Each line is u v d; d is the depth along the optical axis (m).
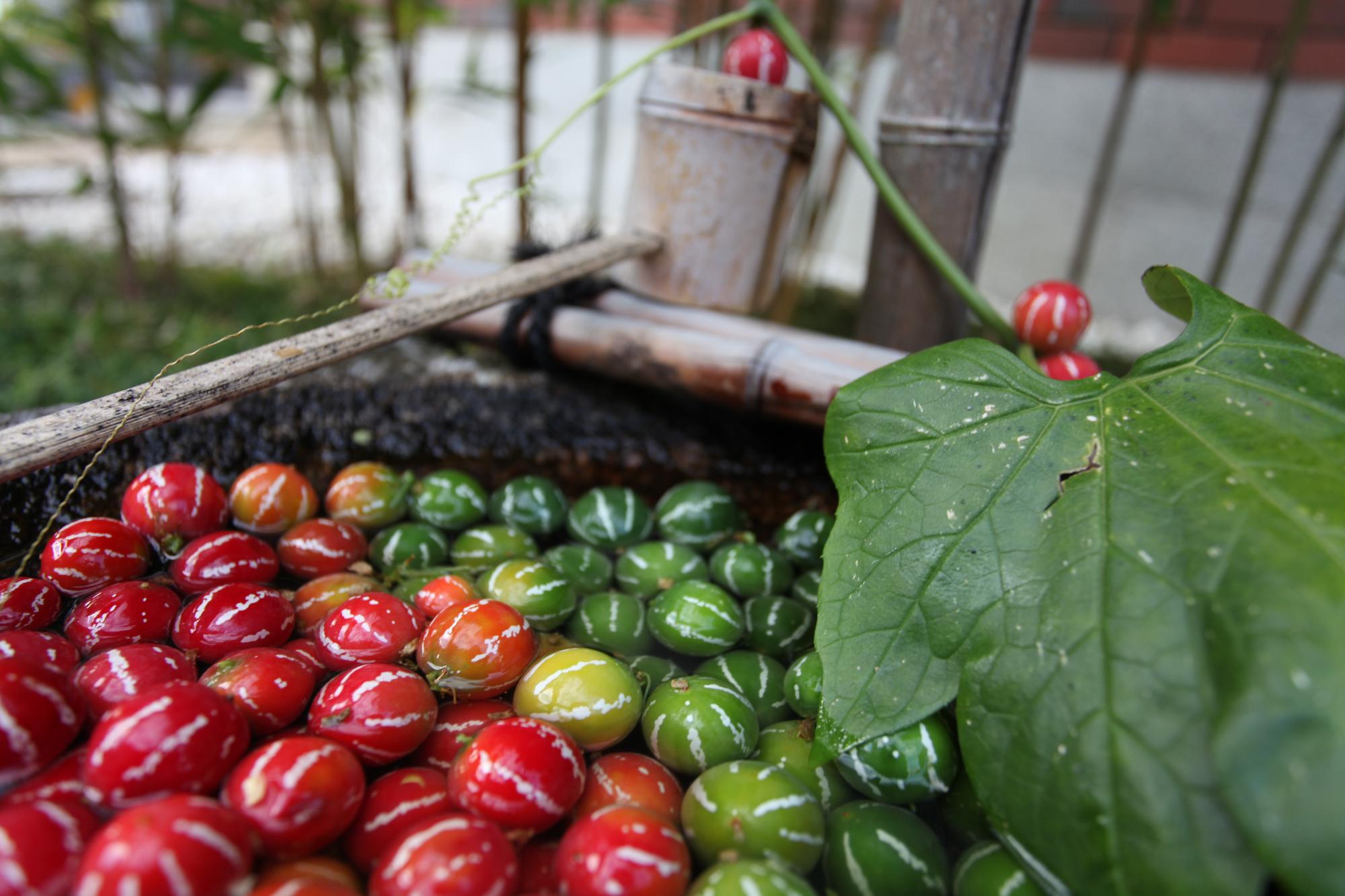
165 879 0.12
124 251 0.46
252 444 0.25
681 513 0.24
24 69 0.43
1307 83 0.50
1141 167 0.58
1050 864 0.14
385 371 0.30
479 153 0.91
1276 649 0.13
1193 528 0.15
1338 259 0.50
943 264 0.27
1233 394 0.16
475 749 0.15
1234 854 0.13
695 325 0.28
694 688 0.17
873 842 0.15
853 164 0.72
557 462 0.27
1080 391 0.18
